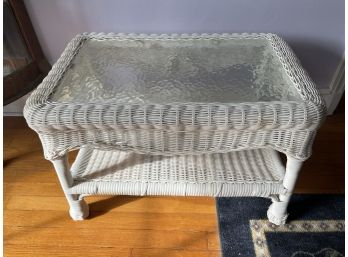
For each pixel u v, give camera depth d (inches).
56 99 28.2
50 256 34.1
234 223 37.1
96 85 31.1
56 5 41.6
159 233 36.3
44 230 36.4
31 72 39.6
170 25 43.6
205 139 28.3
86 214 37.3
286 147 28.5
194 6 41.9
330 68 48.6
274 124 25.8
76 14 42.5
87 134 27.5
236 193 32.7
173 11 42.3
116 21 43.3
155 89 30.8
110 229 36.7
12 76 37.1
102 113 25.6
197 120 25.5
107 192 33.2
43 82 30.2
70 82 31.3
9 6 38.4
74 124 25.7
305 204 39.2
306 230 36.2
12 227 36.7
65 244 35.2
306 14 42.6
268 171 34.3
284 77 32.2
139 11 42.4
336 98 51.7
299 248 34.5
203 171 34.1
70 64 34.2
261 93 29.8
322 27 43.9
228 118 25.5
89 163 35.4
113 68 34.6
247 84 31.6
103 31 44.3
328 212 38.2
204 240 35.6
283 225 36.7
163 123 25.6
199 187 32.5
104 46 39.0
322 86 50.6
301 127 26.1
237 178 33.3
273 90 30.1
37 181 42.3
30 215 38.1
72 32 44.2
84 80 31.9
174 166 34.8
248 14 42.6
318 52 46.6
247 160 35.8
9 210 38.6
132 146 29.0
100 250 34.7
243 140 28.3
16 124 51.6
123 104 26.8
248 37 40.4
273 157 36.3
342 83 49.5
